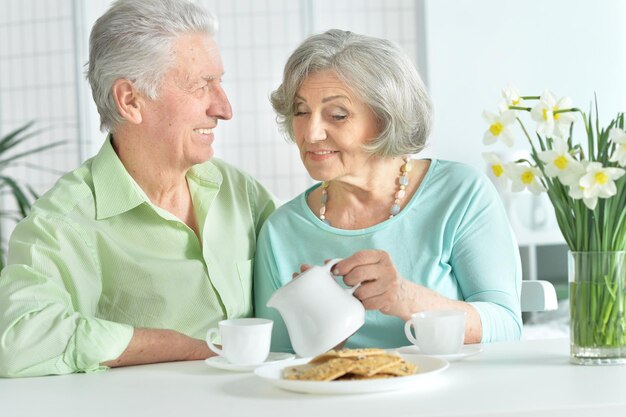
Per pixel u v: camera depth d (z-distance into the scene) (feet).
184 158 7.85
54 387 5.86
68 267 7.35
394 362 5.24
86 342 6.45
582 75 20.92
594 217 5.69
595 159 5.77
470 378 5.39
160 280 7.80
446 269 7.77
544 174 5.85
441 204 7.89
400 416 4.51
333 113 7.44
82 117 19.83
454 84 20.65
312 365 5.47
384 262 6.42
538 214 19.51
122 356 6.57
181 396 5.29
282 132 8.07
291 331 6.27
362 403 4.85
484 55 20.70
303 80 7.48
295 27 20.31
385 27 20.57
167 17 7.70
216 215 8.27
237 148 20.52
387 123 7.50
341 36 7.57
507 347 6.45
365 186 7.91
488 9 20.66
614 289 5.64
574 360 5.72
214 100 7.89
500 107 6.00
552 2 20.76
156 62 7.64
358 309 6.26
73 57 19.92
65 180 7.85
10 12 20.34
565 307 18.12
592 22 20.88
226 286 8.01
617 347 5.65
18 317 6.51
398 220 7.87
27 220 7.38
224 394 5.28
